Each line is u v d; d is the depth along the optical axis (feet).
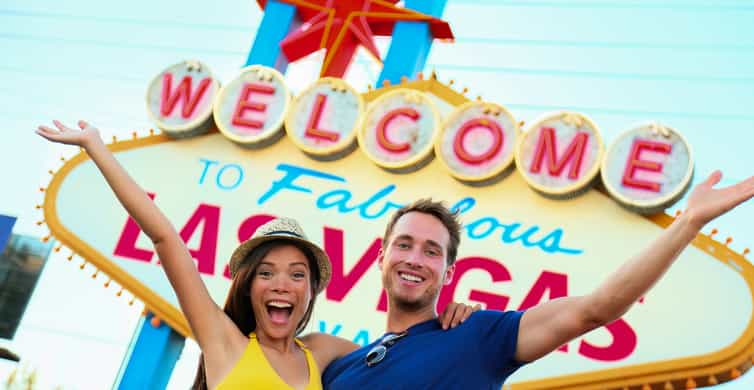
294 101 50.01
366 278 44.88
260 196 48.62
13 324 55.21
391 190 47.14
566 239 43.62
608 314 17.74
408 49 53.78
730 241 41.04
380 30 56.44
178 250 20.17
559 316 18.51
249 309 21.43
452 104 48.75
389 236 22.22
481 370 19.24
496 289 43.24
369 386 19.60
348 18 55.26
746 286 39.91
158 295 46.39
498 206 45.32
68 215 49.11
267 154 49.88
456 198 46.06
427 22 54.54
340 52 55.06
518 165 44.96
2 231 52.49
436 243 21.35
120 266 47.34
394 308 21.30
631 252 42.55
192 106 51.03
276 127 49.26
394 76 52.85
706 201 16.87
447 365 19.22
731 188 16.92
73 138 19.95
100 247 47.98
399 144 47.16
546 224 44.27
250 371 19.84
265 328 20.88
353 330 43.60
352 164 48.47
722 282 40.27
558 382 39.50
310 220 47.26
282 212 47.85
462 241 44.80
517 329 19.19
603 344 40.06
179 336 46.73
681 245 16.90
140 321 47.06
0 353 54.85
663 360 39.09
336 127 48.85
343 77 55.31
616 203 43.78
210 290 46.06
